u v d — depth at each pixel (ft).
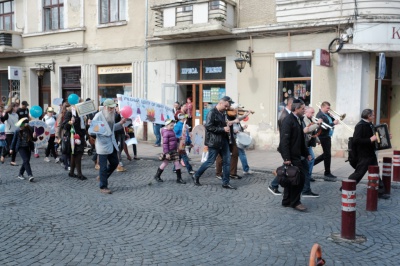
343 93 41.86
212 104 51.21
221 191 27.81
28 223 20.45
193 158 41.78
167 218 21.50
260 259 16.21
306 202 25.07
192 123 52.65
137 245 17.57
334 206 24.16
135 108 36.88
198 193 27.20
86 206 23.73
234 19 48.37
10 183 30.01
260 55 46.65
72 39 62.54
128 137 39.45
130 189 28.27
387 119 45.75
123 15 58.13
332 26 41.57
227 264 15.69
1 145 39.60
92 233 19.04
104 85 60.80
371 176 23.18
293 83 45.29
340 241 18.28
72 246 17.35
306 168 24.91
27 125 30.45
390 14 39.32
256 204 24.57
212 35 49.11
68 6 62.75
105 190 27.04
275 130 46.34
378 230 19.93
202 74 51.75
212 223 20.77
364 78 41.42
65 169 35.40
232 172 31.78
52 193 26.96
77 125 31.55
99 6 59.77
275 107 46.16
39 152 47.60
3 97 72.95
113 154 27.55
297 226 20.40
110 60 59.21
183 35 49.67
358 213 22.81
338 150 41.98
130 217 21.62
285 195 23.90
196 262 15.84
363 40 39.73
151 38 54.34
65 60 63.72
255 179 31.83
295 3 43.57
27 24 67.72
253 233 19.31
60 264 15.49
